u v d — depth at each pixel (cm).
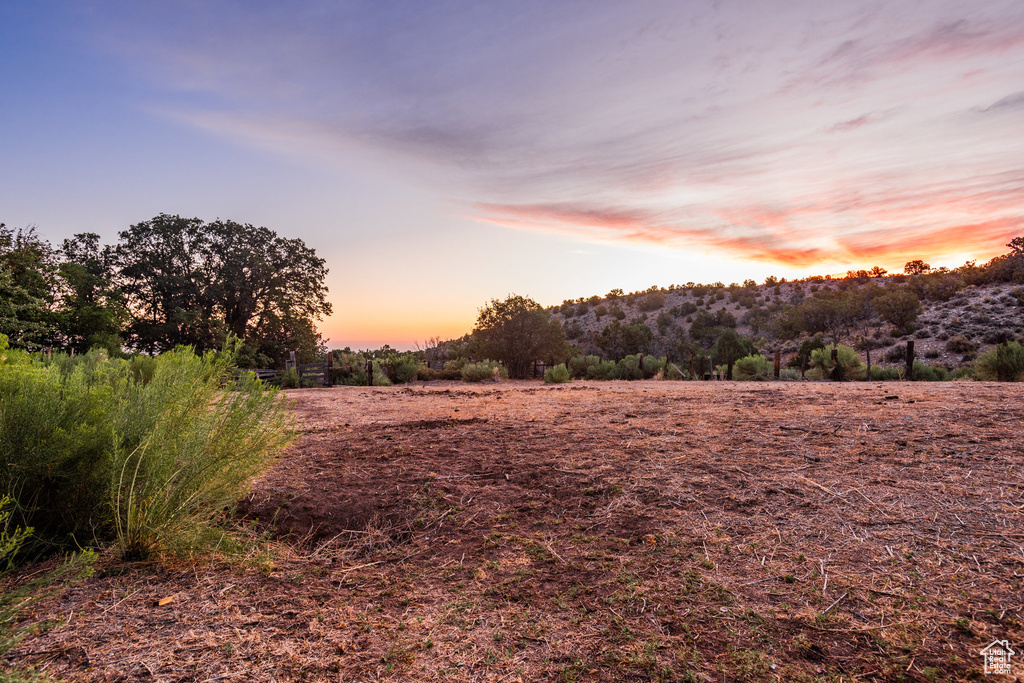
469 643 210
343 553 313
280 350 3775
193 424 317
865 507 312
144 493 292
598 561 280
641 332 5322
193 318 3259
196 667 192
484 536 322
